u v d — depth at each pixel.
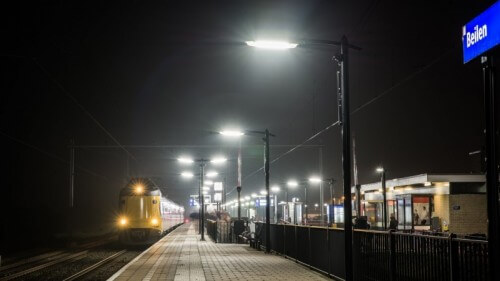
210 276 17.95
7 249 36.84
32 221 54.62
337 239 16.61
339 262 16.36
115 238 56.25
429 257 10.80
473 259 9.15
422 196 36.31
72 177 48.38
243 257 25.94
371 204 50.88
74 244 41.78
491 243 7.79
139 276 18.25
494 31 7.75
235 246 36.12
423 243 11.06
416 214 35.44
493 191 7.85
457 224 36.38
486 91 8.05
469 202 36.66
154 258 25.97
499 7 7.66
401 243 12.15
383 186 40.06
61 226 56.41
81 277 20.56
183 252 30.05
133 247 40.81
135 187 40.84
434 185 38.66
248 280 16.69
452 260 9.78
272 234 29.50
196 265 22.03
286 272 18.84
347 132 13.58
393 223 33.69
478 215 36.59
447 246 10.06
